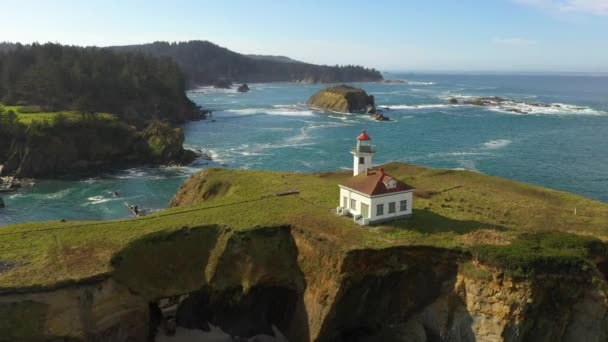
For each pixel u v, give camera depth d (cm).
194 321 4009
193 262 3903
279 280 3938
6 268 3412
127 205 7269
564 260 3428
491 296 3450
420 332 3753
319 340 3678
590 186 8225
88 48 19188
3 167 8912
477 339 3528
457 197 5150
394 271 3728
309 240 3906
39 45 17350
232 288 3866
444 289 3734
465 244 3775
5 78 14250
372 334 3891
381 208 4247
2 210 7075
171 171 9488
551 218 4516
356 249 3631
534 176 8875
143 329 3662
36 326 3164
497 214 4594
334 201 4869
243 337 3947
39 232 4059
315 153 10956
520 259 3391
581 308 3466
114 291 3503
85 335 3316
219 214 4394
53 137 9412
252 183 5597
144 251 3797
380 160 10244
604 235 4088
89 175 9212
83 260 3559
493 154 10819
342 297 3634
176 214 4431
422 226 4194
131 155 10194
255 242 3950
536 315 3403
